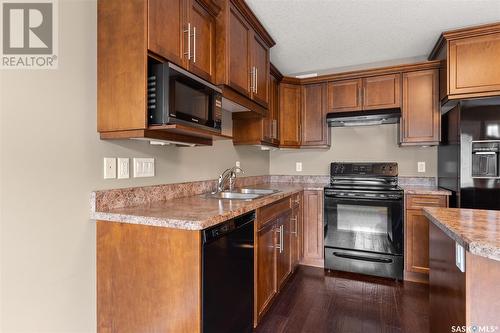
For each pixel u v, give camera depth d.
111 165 1.50
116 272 1.38
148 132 1.41
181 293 1.24
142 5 1.32
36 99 1.19
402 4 2.01
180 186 2.00
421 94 2.77
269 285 2.05
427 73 2.75
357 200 2.76
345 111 3.07
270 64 2.73
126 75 1.36
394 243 2.62
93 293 1.41
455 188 2.41
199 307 1.21
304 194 3.04
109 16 1.39
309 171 3.56
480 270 1.02
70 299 1.31
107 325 1.40
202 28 1.69
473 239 0.96
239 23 1.98
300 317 2.00
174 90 1.37
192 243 1.22
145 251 1.31
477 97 2.30
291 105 3.24
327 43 2.66
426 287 2.48
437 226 1.39
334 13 2.13
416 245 2.58
